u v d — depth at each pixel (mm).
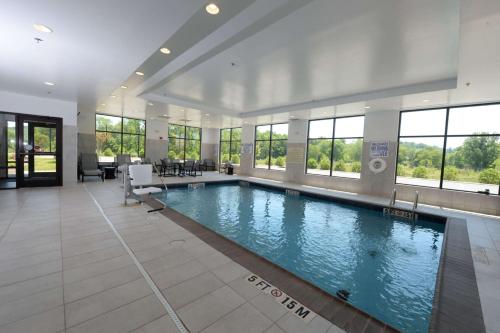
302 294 2088
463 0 2068
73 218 3996
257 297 2025
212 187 9211
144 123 11672
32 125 6395
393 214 5820
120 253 2768
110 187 6941
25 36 2957
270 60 4066
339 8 2539
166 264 2543
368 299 2596
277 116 8828
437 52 3498
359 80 4902
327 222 5191
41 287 2051
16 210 4328
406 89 5125
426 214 5324
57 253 2707
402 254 3703
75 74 4402
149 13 2459
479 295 2223
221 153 14719
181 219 4156
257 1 2301
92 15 2500
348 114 7930
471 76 3871
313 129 9336
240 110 9039
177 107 7781
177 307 1860
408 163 6902
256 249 3771
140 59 3654
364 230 4742
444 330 1752
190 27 3199
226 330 1646
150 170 5156
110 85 5164
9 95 5984
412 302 2557
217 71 4684
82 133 9680
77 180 7656
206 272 2404
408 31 2967
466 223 4660
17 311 1744
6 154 7500
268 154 11320
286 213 5812
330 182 8469
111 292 2018
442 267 2805
